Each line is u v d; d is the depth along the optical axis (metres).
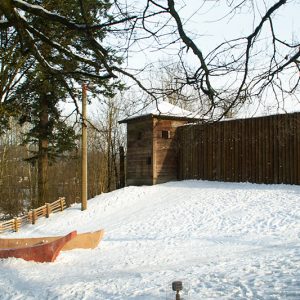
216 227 17.06
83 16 5.48
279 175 22.16
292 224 15.77
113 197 26.23
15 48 12.42
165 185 27.25
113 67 6.07
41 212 25.67
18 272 11.57
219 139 25.67
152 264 11.48
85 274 10.79
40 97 14.79
